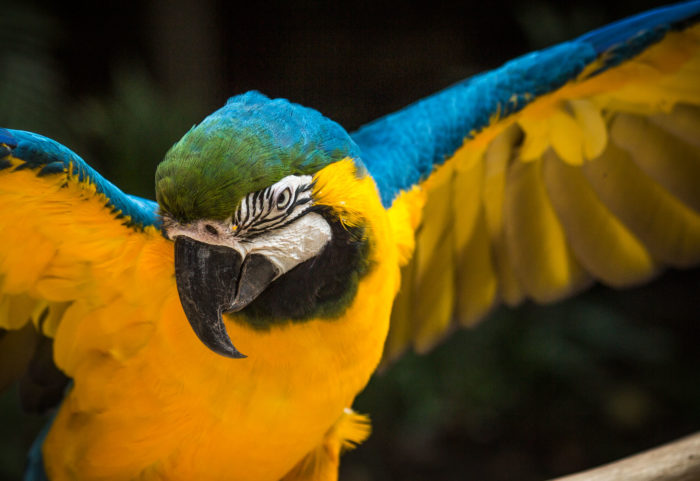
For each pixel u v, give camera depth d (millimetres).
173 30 8133
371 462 6508
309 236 2162
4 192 2104
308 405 2361
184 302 2088
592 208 3299
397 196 2719
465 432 6738
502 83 2893
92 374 2404
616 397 6812
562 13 7785
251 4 8734
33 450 2764
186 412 2354
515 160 3219
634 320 7316
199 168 2000
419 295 3311
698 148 3182
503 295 3408
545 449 6625
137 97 6047
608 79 2932
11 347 2637
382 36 8828
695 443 2596
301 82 8789
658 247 3305
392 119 2955
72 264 2324
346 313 2277
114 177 5844
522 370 6723
